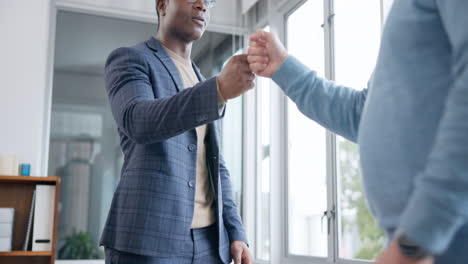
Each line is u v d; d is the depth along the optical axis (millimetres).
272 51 988
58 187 2748
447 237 467
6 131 3121
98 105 3451
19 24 3266
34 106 3195
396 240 497
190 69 1371
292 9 3479
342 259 2645
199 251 1187
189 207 1158
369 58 2512
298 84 945
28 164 3033
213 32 3707
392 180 598
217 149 1279
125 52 1193
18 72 3209
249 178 3627
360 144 666
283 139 3428
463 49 508
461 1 522
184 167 1172
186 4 1293
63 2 3484
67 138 3344
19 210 2852
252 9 3768
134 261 1090
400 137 593
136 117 1031
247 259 1314
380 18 2307
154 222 1090
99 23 3572
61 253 3207
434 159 478
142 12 3639
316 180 3008
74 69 3445
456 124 466
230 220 1364
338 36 2846
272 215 3346
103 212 3332
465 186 454
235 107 3723
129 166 1153
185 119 983
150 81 1185
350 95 884
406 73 600
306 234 3086
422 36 592
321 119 918
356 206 2600
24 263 2822
